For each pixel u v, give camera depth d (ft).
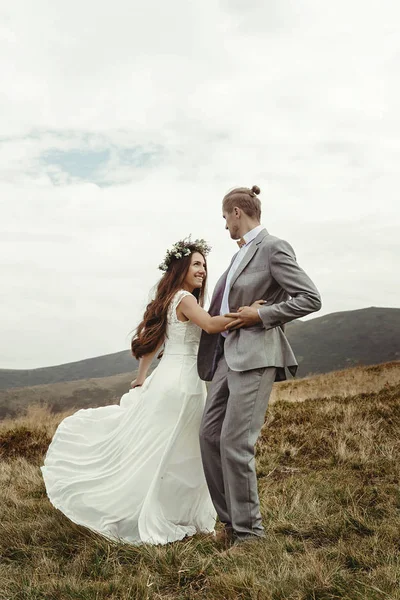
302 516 13.53
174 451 13.52
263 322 12.34
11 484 18.72
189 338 14.49
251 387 12.58
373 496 14.87
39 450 25.27
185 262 14.88
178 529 13.05
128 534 12.98
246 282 13.09
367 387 39.50
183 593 10.01
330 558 10.85
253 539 12.14
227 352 12.89
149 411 13.96
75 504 13.33
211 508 14.05
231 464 12.42
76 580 10.48
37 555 12.13
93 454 14.43
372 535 12.14
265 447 21.79
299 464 19.80
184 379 14.07
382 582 9.49
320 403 29.96
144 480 13.26
